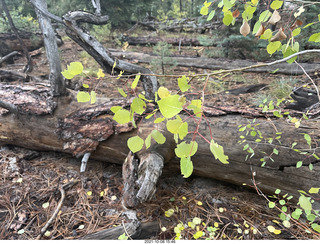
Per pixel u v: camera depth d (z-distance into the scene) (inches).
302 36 197.9
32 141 107.9
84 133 97.2
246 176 86.7
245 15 35.5
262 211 82.6
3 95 109.3
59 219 78.7
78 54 273.6
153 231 75.4
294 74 210.8
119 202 86.5
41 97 108.4
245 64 235.9
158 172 78.5
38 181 94.3
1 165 100.1
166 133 88.6
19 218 77.9
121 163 104.0
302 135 79.9
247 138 84.4
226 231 74.9
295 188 79.0
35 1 96.9
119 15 393.4
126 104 99.9
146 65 257.4
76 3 359.6
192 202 86.6
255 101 153.1
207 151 88.2
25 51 197.2
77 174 100.0
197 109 27.1
